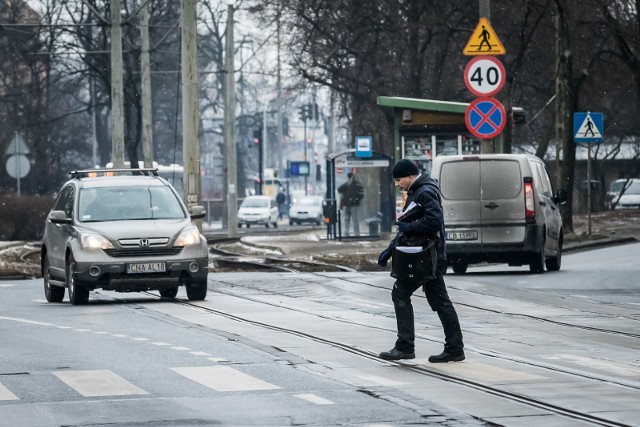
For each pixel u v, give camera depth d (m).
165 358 29.33
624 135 144.50
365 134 120.25
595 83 104.06
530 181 57.34
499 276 57.19
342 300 45.44
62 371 27.28
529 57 109.69
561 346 32.34
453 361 28.72
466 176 57.56
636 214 112.44
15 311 42.09
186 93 67.31
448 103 80.50
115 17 88.06
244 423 21.06
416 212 28.70
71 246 45.06
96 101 145.88
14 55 141.62
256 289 50.31
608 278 55.66
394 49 111.25
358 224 94.31
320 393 24.17
